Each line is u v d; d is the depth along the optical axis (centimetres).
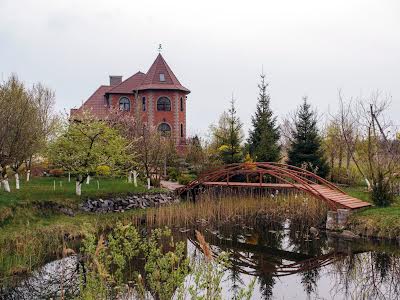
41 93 2891
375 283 1294
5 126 1822
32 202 1891
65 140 2167
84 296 736
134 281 1036
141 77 4516
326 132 3456
